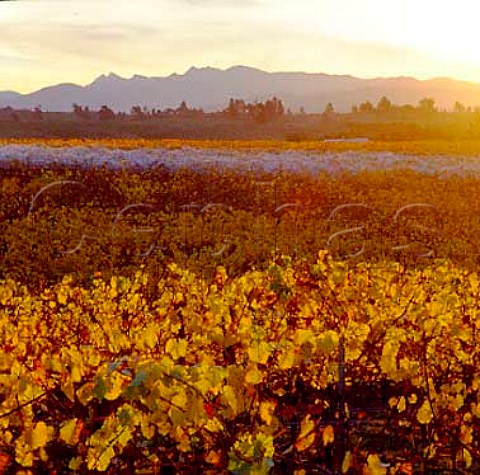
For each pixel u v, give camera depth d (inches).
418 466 241.3
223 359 221.6
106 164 1278.3
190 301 292.5
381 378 251.4
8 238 886.4
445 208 1080.8
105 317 297.4
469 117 7475.4
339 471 206.4
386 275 329.4
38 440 175.8
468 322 281.6
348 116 7859.3
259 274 291.4
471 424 253.9
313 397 240.8
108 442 170.2
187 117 6973.4
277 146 1808.6
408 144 1975.9
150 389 163.2
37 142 1701.5
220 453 170.7
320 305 268.5
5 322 310.2
